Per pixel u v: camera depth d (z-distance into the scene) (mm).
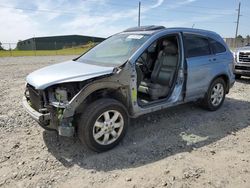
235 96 7195
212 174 3275
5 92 7395
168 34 4664
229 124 5004
